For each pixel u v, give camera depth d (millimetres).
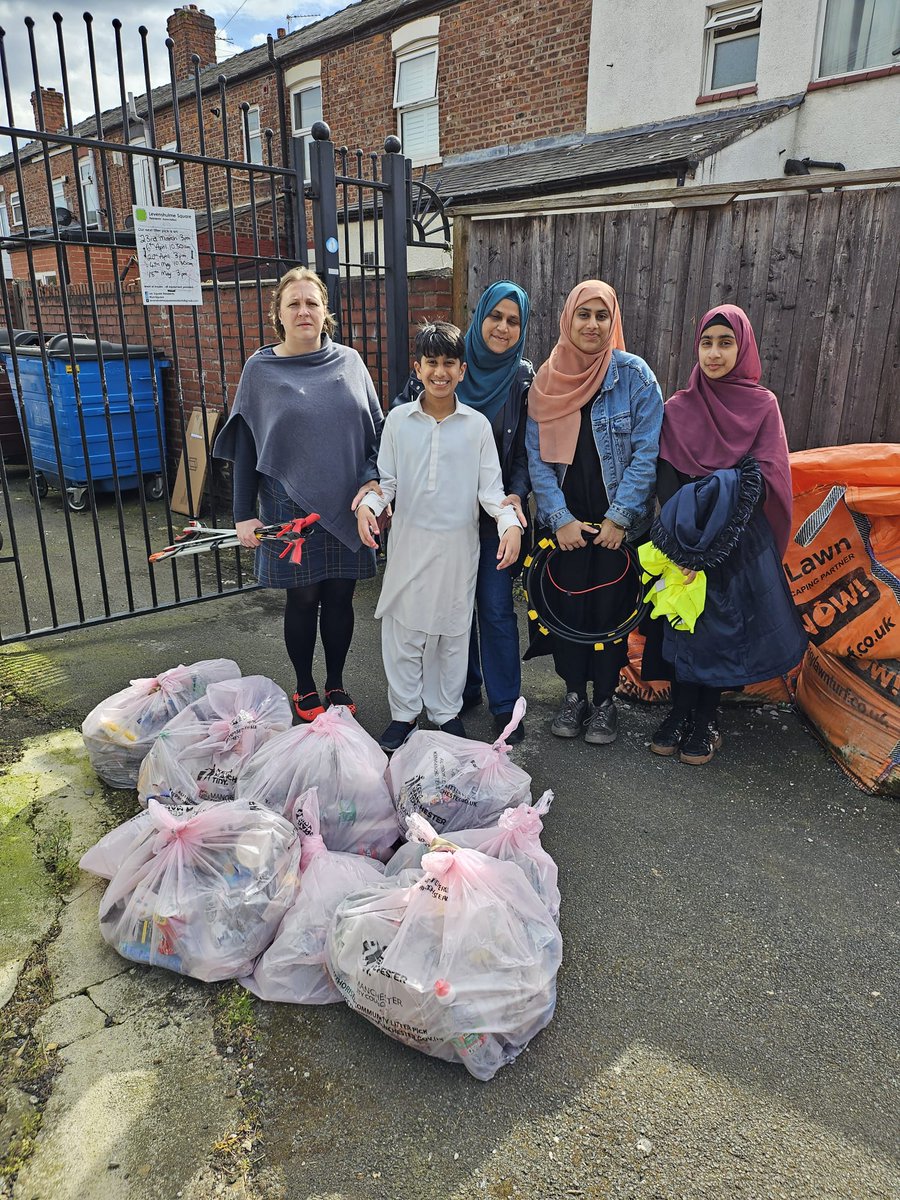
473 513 2744
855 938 2158
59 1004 1907
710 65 7328
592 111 8055
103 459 6230
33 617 4273
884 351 3498
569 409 2734
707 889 2338
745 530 2652
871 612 2857
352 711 3279
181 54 13766
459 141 9266
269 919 1991
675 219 3971
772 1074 1768
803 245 3615
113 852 2184
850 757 2871
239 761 2484
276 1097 1693
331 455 2797
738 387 2664
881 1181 1546
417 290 5051
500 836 2107
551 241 4445
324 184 4117
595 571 2900
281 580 2895
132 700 2768
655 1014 1920
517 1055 1792
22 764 2875
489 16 8555
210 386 6059
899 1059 1811
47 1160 1558
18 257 12195
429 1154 1581
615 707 3232
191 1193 1503
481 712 3348
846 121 6688
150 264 3676
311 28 11516
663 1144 1609
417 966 1732
